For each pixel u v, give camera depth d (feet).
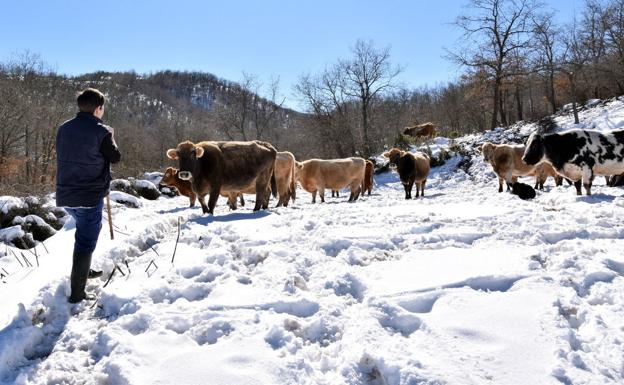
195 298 15.20
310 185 57.52
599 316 11.40
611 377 8.95
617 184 43.11
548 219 24.49
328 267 17.33
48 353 12.16
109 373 10.30
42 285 15.92
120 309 14.25
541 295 12.79
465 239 20.90
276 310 13.39
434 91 232.12
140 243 23.39
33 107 111.65
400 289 14.07
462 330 11.00
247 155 36.27
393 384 9.29
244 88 170.40
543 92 151.02
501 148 52.13
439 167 83.46
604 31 114.11
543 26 109.29
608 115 85.15
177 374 9.81
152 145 179.93
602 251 17.01
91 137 14.78
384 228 23.84
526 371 9.17
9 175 93.61
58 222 33.17
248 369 9.89
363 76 143.23
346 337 11.35
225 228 26.05
